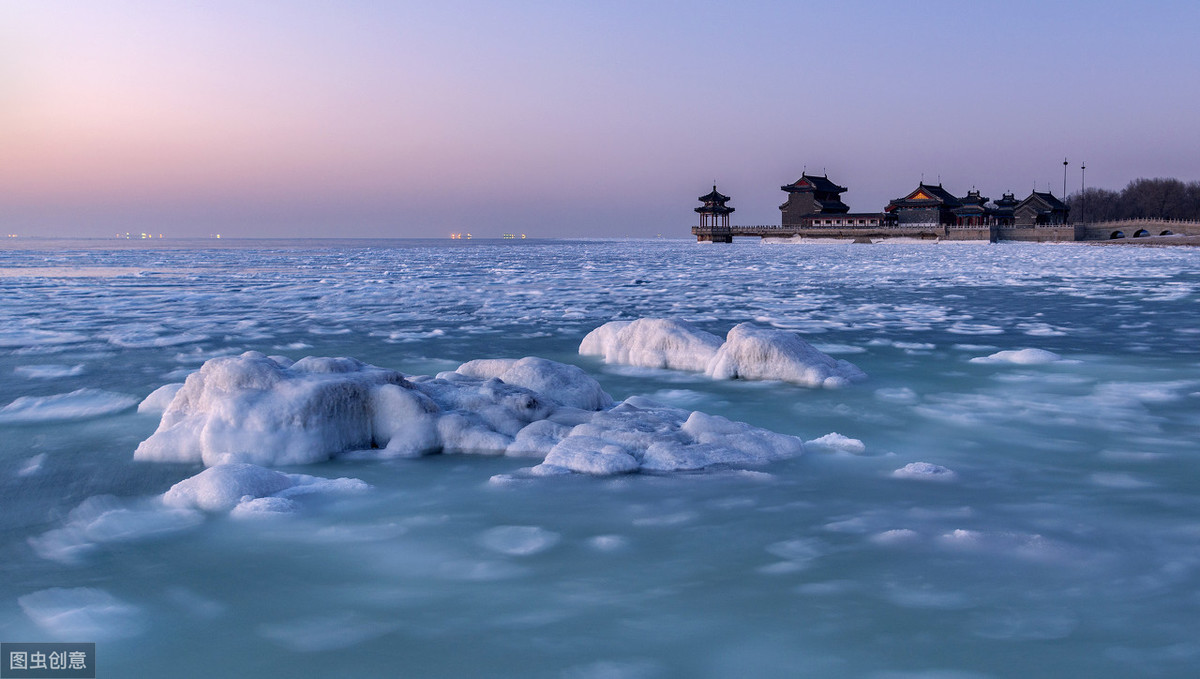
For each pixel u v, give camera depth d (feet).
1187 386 33.04
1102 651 12.39
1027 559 15.72
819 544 16.49
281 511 18.28
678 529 17.35
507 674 11.98
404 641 12.92
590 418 24.66
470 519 17.95
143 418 28.22
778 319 60.75
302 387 22.84
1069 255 201.46
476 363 28.63
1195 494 19.58
